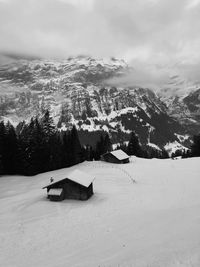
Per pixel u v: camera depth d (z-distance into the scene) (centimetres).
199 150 13100
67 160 10675
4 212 4894
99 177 7325
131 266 2370
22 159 9206
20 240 3553
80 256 2881
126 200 5141
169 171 8069
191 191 5578
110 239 3266
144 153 14988
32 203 5297
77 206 4931
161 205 4650
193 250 2427
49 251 3148
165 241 2859
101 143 13438
